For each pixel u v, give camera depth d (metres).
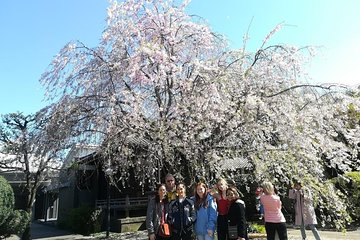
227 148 7.51
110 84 7.73
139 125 7.16
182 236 5.28
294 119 6.98
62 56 7.93
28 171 12.73
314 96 7.39
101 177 18.09
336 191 8.38
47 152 7.96
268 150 7.43
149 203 5.44
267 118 7.10
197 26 8.02
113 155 7.79
